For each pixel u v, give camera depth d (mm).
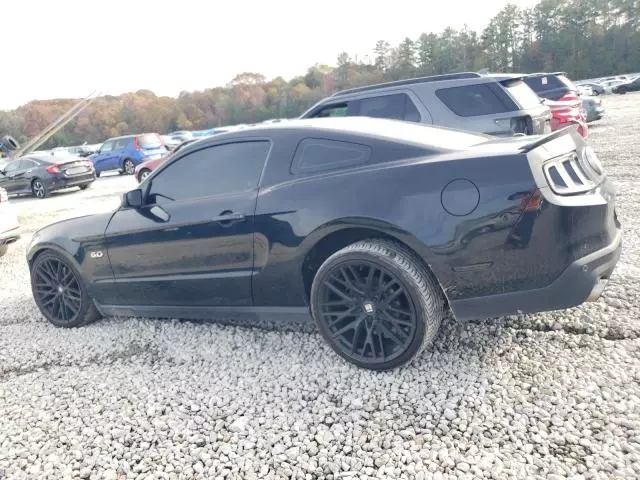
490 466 2088
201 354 3430
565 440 2189
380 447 2309
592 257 2566
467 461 2139
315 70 113875
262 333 3650
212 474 2260
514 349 2963
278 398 2783
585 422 2279
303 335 3537
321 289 2969
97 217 3938
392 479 2096
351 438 2387
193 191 3496
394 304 2801
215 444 2463
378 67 103500
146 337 3822
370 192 2785
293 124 3330
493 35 94250
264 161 3248
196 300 3555
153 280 3668
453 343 3125
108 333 4004
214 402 2816
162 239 3539
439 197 2629
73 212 4270
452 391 2643
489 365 2830
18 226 6992
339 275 2934
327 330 3008
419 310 2691
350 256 2826
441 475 2072
